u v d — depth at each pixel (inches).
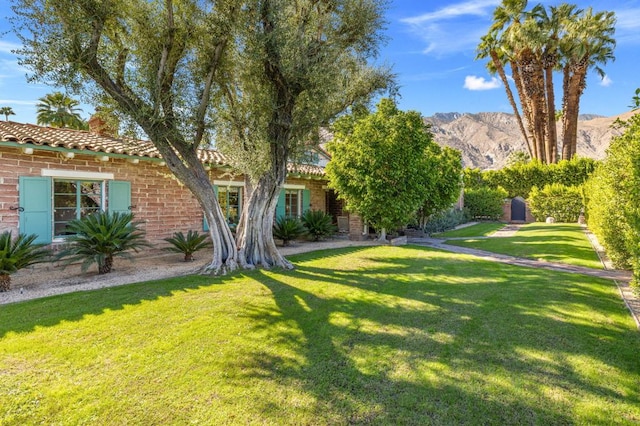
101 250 315.9
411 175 510.9
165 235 463.5
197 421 113.1
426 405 121.8
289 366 148.2
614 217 328.2
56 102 1317.7
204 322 194.2
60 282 291.1
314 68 295.7
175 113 286.0
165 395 126.9
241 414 116.7
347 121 499.8
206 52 301.9
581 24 1109.7
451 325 192.9
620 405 120.9
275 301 233.9
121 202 416.8
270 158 341.4
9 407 118.9
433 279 298.8
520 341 171.2
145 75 273.4
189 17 281.4
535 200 981.8
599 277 302.2
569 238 565.3
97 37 243.6
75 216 386.3
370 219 549.0
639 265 227.1
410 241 586.2
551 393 128.2
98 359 151.8
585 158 1048.8
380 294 253.0
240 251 350.9
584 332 180.9
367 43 344.5
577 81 1160.2
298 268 347.9
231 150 382.0
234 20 283.9
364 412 118.1
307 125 333.4
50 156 361.1
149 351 159.5
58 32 228.5
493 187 1152.2
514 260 392.8
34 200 350.0
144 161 429.4
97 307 216.8
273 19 289.7
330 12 329.4
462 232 752.3
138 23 274.1
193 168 323.3
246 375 140.6
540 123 1194.6
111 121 294.0
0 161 328.8
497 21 1178.0
